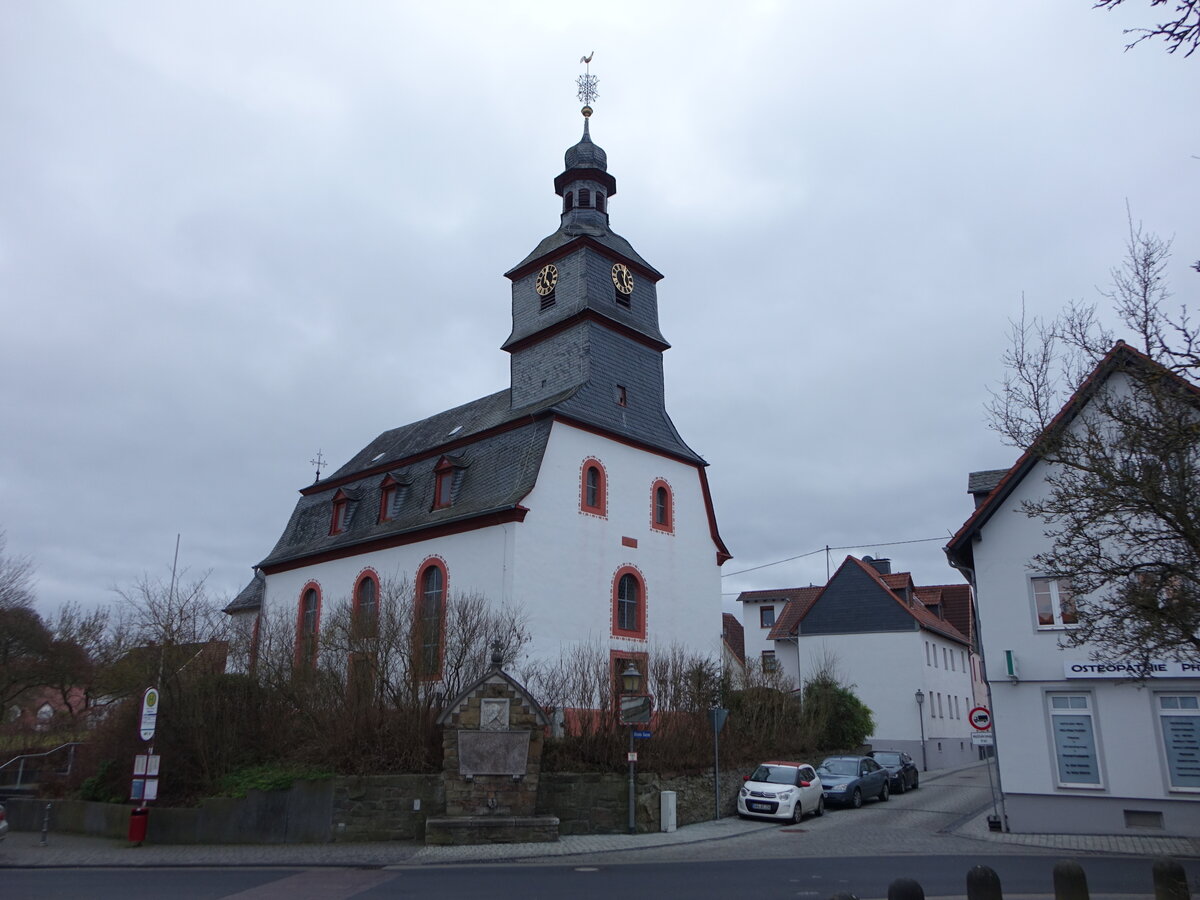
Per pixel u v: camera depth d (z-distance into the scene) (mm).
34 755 25047
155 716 18359
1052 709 19109
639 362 31703
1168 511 9773
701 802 21375
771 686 28047
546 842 17281
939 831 19625
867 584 41062
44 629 33969
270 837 17891
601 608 27031
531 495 25797
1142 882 12961
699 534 31484
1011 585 19797
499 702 18016
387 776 17875
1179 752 17875
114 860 15898
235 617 24875
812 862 15016
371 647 20438
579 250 31000
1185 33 6512
